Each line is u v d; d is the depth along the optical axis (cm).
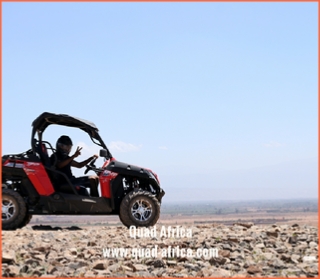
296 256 721
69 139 1023
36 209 994
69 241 807
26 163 991
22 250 719
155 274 638
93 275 623
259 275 637
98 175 1032
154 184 1051
